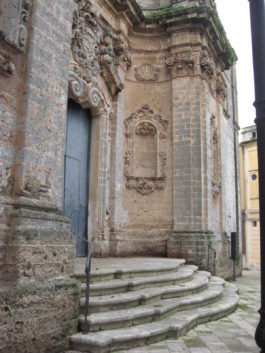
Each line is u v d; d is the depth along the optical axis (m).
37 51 6.54
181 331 6.95
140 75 15.45
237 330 7.48
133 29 15.33
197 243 13.66
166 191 14.68
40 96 6.56
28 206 6.04
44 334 5.63
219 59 17.81
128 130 14.76
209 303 9.05
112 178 13.37
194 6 14.77
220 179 17.73
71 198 11.61
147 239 14.36
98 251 12.22
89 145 12.80
